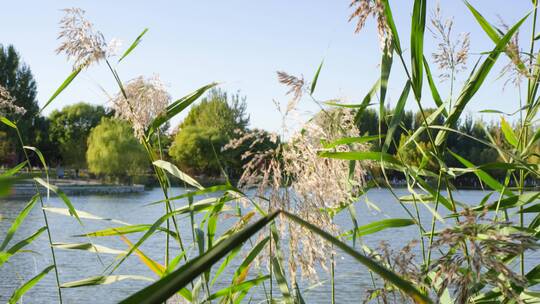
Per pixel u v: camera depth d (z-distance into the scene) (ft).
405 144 7.73
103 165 228.84
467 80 7.97
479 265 4.91
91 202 151.64
